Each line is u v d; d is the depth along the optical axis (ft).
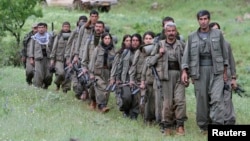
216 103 67.87
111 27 179.93
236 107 93.86
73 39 94.27
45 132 63.10
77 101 91.76
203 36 69.21
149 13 225.35
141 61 79.71
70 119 72.23
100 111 84.43
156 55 70.85
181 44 71.31
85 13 211.20
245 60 155.02
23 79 116.16
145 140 63.77
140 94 79.61
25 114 71.97
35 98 85.15
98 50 84.33
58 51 99.19
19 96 85.30
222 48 69.31
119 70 81.15
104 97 84.28
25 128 63.77
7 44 151.23
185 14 218.18
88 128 67.00
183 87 70.54
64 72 98.73
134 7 234.58
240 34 175.32
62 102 85.92
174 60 70.64
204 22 68.90
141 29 179.11
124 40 81.71
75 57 90.94
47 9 217.15
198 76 69.00
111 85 81.61
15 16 144.46
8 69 134.00
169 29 70.44
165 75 70.38
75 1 223.10
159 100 71.97
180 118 69.92
